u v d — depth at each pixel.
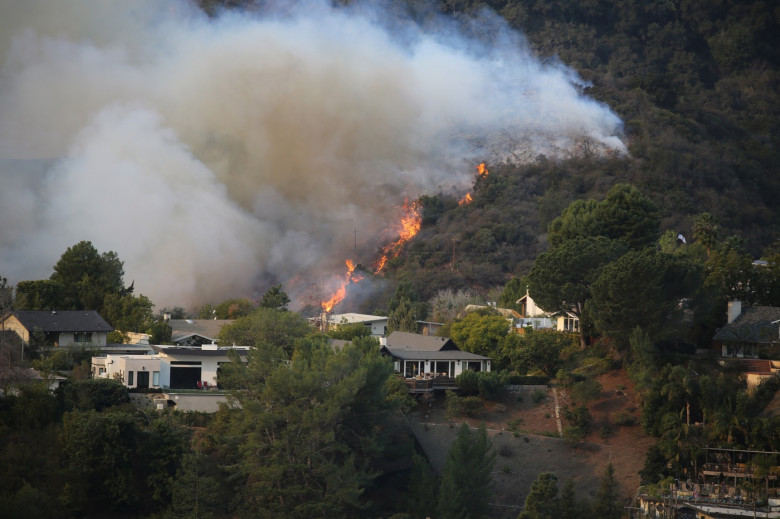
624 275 127.94
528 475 113.38
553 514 99.50
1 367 110.50
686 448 110.12
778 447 108.62
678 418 113.12
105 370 128.38
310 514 99.50
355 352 110.31
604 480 101.62
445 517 99.44
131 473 102.12
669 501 101.19
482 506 103.38
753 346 135.12
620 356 135.00
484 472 104.19
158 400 117.62
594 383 126.75
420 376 133.38
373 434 108.12
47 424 107.69
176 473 102.12
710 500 101.81
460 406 125.75
